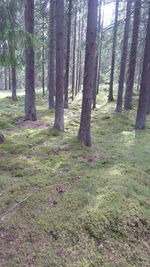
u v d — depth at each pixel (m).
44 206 3.83
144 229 3.42
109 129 10.70
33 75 10.45
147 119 13.51
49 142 7.65
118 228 3.35
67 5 13.06
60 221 3.43
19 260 2.74
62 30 7.98
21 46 6.10
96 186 4.48
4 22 5.46
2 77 43.31
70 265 2.71
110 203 3.87
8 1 5.34
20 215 3.59
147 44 9.53
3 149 6.52
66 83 15.44
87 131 7.42
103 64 29.00
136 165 6.07
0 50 5.91
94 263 2.77
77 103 19.45
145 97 10.47
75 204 3.86
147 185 4.89
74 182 4.80
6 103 17.94
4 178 4.79
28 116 10.98
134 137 9.29
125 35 13.51
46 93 25.94
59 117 9.03
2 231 3.22
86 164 5.92
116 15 14.47
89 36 6.50
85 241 3.09
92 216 3.50
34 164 5.68
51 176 5.09
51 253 2.87
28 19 9.13
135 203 3.94
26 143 7.26
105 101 20.59
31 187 4.53
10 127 9.58
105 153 6.98
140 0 10.18
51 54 14.11
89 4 6.34
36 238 3.11
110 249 3.01
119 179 4.84
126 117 13.36
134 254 2.99
